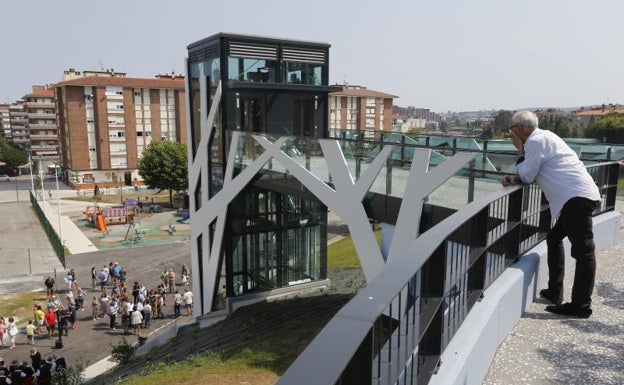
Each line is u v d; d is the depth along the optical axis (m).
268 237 17.61
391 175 10.08
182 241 38.75
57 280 28.45
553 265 4.38
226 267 17.06
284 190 13.88
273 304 16.45
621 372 3.14
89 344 19.62
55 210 54.94
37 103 104.44
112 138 69.56
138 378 11.80
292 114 18.12
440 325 2.60
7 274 29.56
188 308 23.33
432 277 2.58
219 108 17.06
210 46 17.33
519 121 4.16
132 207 50.62
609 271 5.27
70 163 70.25
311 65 18.27
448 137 13.73
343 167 10.91
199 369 10.92
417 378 2.42
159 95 71.94
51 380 14.56
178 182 55.47
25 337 20.34
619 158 10.27
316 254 18.56
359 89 89.31
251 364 10.66
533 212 4.89
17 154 97.56
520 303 4.09
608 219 6.34
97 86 67.44
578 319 4.03
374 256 10.31
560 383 3.02
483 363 3.07
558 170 3.96
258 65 17.19
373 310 1.47
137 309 21.23
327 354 1.20
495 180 8.36
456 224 2.64
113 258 33.59
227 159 16.95
